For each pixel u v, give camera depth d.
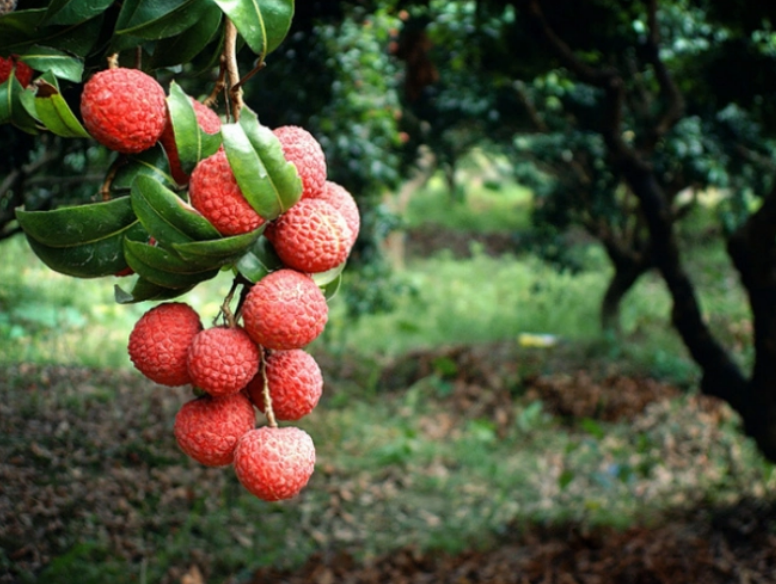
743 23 4.51
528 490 6.28
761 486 6.03
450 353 9.09
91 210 1.05
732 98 5.01
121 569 4.24
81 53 1.16
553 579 4.82
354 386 8.29
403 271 13.48
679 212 9.29
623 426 7.63
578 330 10.77
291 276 1.07
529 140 9.52
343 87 6.18
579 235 15.66
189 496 5.10
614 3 4.70
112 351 6.96
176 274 1.05
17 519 4.32
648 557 4.96
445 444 7.17
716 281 12.16
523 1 4.35
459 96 7.96
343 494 5.85
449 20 5.83
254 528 5.12
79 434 5.29
